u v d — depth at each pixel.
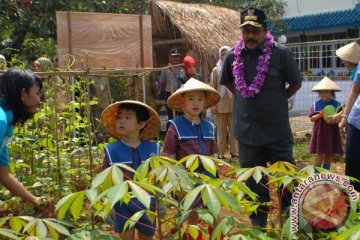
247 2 15.89
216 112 7.39
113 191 1.54
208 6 10.64
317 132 6.18
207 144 3.79
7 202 4.25
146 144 3.32
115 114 3.30
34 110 2.94
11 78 2.79
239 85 3.83
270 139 3.83
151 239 3.09
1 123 2.63
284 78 3.84
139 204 2.99
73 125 4.84
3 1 9.14
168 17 9.79
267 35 3.85
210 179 1.96
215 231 1.81
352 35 14.53
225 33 9.91
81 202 1.68
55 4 9.52
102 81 7.61
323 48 9.98
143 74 6.38
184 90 3.61
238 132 3.97
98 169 5.10
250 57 3.84
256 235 1.88
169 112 8.36
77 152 5.02
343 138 7.36
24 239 1.63
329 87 6.02
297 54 10.02
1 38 9.55
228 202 1.63
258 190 3.78
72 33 7.15
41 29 9.45
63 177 4.50
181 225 2.02
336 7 15.27
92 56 7.38
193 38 9.33
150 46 8.11
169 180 1.69
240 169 2.13
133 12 10.91
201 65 9.41
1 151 2.83
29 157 4.51
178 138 3.67
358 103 3.75
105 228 3.74
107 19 7.50
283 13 16.14
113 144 3.26
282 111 3.83
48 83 4.76
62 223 1.76
